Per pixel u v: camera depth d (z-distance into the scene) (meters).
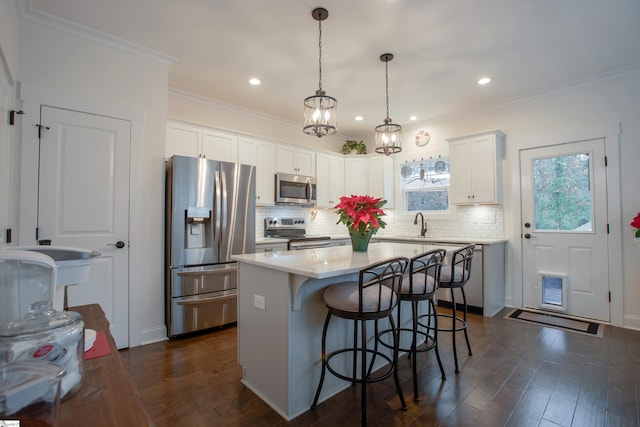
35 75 2.27
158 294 2.84
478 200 3.95
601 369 2.25
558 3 2.18
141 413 0.66
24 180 2.21
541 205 3.69
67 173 2.39
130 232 2.67
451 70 3.15
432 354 2.53
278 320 1.81
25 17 2.23
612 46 2.72
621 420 1.69
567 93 3.50
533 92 3.67
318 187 4.86
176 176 2.88
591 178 3.35
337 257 2.11
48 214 2.30
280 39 2.62
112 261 2.59
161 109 2.87
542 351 2.56
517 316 3.49
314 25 2.43
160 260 2.86
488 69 3.13
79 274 1.16
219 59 2.95
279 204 4.44
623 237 3.16
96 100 2.52
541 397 1.91
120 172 2.63
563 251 3.53
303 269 1.61
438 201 4.67
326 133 2.49
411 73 3.22
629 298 3.12
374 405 1.85
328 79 3.35
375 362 2.28
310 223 5.04
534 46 2.72
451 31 2.51
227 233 3.17
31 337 0.68
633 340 2.78
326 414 1.77
